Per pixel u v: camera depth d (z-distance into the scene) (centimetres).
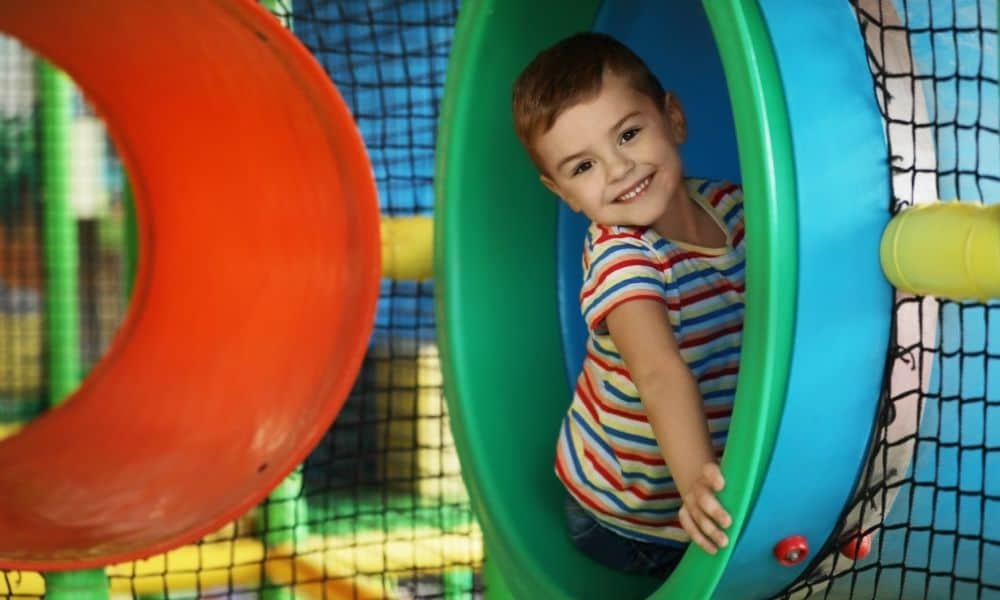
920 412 200
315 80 266
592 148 226
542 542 261
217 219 358
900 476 204
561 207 288
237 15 264
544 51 240
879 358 192
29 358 691
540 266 286
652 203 227
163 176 379
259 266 340
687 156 283
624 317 219
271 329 321
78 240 780
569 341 287
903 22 217
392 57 363
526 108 234
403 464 529
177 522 272
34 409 682
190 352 349
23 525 282
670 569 255
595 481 247
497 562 263
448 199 276
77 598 316
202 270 366
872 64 197
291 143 306
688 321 229
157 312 379
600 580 257
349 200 283
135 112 374
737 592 209
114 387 362
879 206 190
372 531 476
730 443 189
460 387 273
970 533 222
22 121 675
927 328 195
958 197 205
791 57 190
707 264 232
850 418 193
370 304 274
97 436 336
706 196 242
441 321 278
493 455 270
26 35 364
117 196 788
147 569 456
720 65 287
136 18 310
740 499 187
